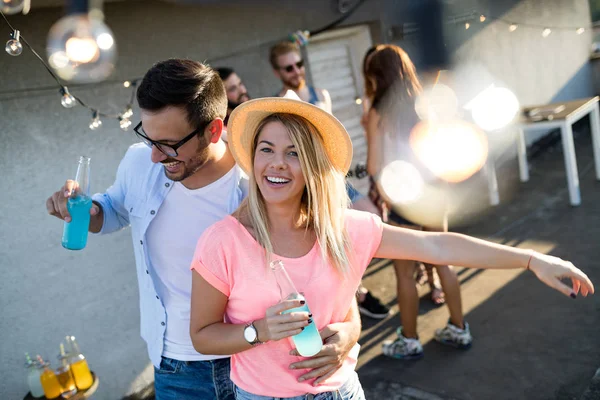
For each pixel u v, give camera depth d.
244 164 1.89
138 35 3.69
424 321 4.03
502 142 6.73
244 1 4.38
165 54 3.86
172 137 1.86
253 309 1.69
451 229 5.50
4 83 3.06
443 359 3.58
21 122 3.13
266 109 1.72
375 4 5.40
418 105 3.30
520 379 3.28
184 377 2.12
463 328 3.63
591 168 6.63
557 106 6.07
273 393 1.71
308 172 1.72
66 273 3.33
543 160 7.23
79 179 2.05
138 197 2.13
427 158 3.30
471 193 6.15
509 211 5.77
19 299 3.15
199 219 2.07
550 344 3.56
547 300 4.06
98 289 3.47
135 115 3.65
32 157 3.18
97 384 3.13
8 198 3.09
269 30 4.66
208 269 1.68
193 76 1.88
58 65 2.03
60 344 3.26
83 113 3.38
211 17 4.19
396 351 3.64
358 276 1.81
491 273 4.57
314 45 5.36
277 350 1.70
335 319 1.77
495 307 4.09
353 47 5.68
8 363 3.11
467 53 5.80
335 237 1.74
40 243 3.22
